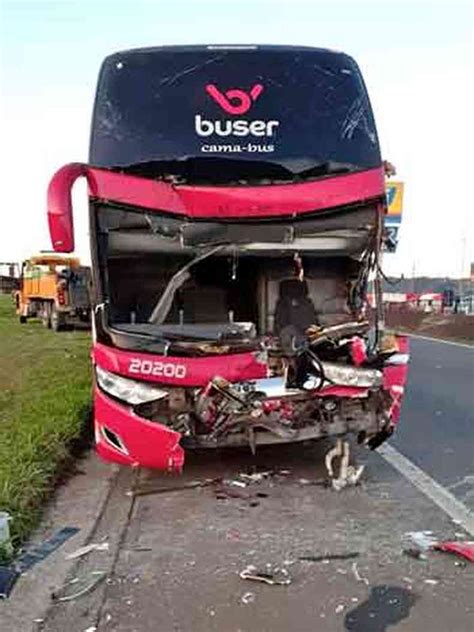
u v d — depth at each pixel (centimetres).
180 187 684
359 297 737
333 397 697
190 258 712
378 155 720
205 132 700
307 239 704
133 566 515
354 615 431
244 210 687
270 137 705
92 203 685
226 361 664
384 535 566
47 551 545
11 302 5391
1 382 1429
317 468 769
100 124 698
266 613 437
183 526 600
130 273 706
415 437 930
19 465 697
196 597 462
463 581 477
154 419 666
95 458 834
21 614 443
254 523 604
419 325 3356
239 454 821
